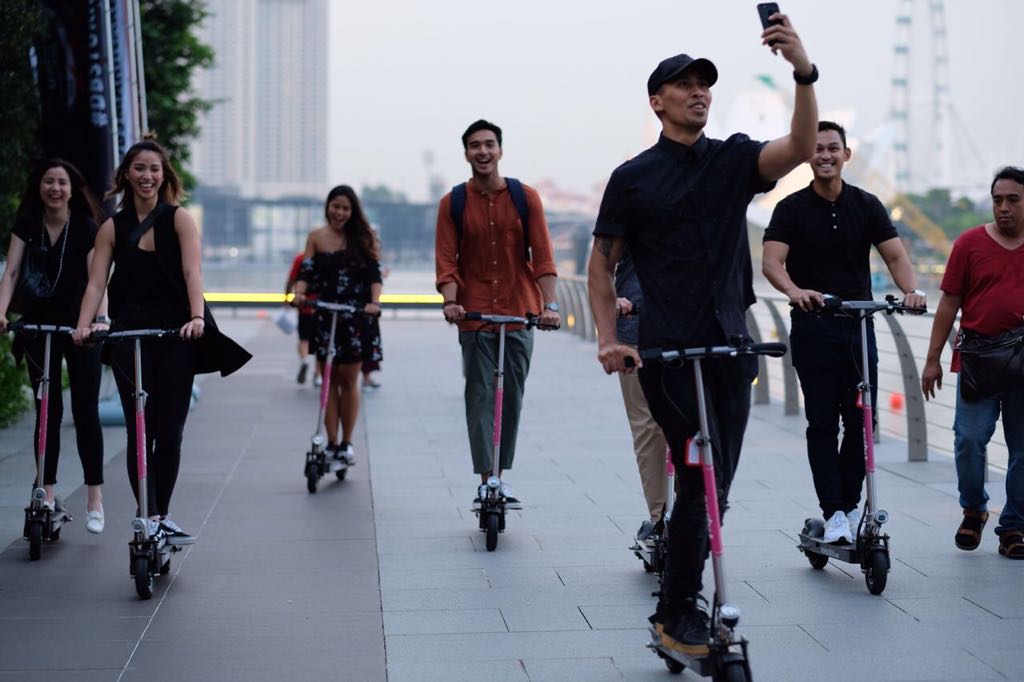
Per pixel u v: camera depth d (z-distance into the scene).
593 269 4.25
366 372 15.21
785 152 3.98
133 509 7.59
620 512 7.52
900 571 5.97
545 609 5.38
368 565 6.21
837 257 5.97
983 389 6.13
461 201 7.07
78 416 6.63
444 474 9.02
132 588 5.77
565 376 16.73
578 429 11.42
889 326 9.20
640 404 6.04
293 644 4.90
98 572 6.07
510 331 7.04
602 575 5.96
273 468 9.30
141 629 5.11
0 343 11.38
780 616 5.22
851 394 5.95
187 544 5.94
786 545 6.54
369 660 4.70
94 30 10.34
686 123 4.18
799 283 6.03
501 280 7.08
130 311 5.86
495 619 5.23
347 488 8.46
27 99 10.86
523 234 7.07
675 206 4.13
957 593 5.56
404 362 19.31
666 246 4.15
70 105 10.34
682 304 4.12
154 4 18.89
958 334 6.43
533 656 4.73
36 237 6.57
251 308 37.12
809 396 5.96
